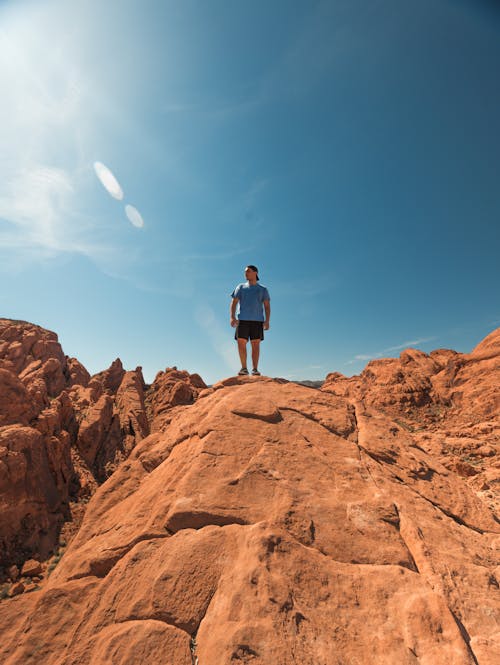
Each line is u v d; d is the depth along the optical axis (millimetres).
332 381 38500
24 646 2307
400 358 31656
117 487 4473
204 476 3434
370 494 3354
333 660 1974
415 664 1959
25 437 14469
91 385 29547
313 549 2730
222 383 5828
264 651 1987
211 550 2707
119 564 2781
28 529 12430
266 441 3953
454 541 2961
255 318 6941
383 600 2361
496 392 22141
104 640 2232
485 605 2371
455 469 13641
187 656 2064
